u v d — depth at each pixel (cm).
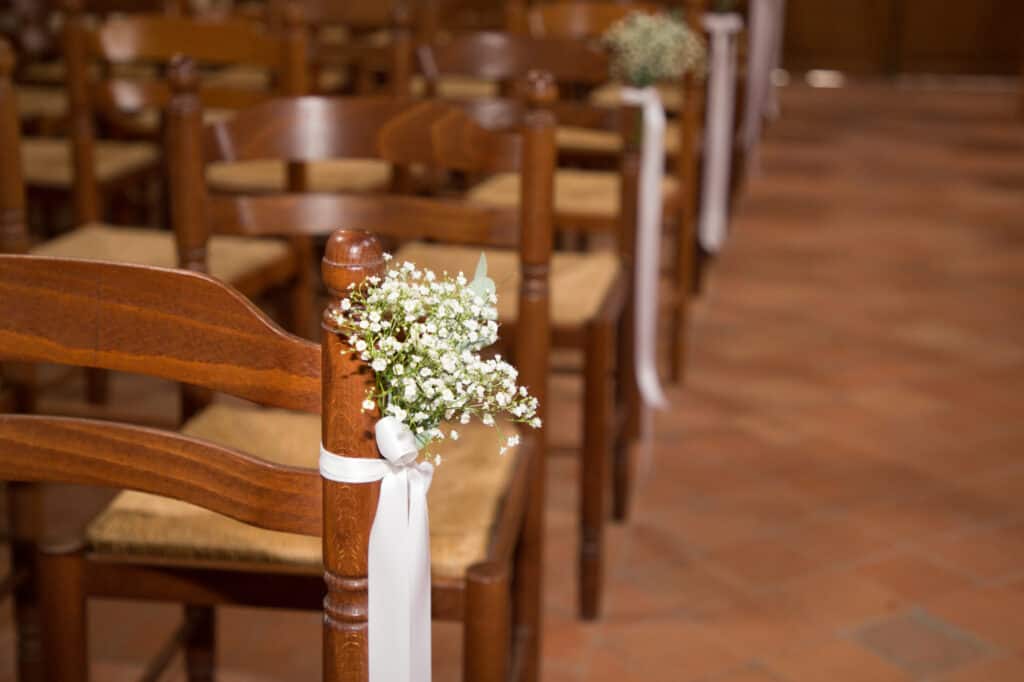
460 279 115
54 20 377
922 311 461
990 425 361
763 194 629
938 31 949
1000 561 287
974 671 245
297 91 285
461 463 186
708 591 272
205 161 205
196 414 204
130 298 113
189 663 214
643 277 295
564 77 294
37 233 454
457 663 246
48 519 289
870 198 626
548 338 212
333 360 110
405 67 304
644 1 403
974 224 583
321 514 119
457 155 205
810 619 262
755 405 371
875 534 297
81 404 344
